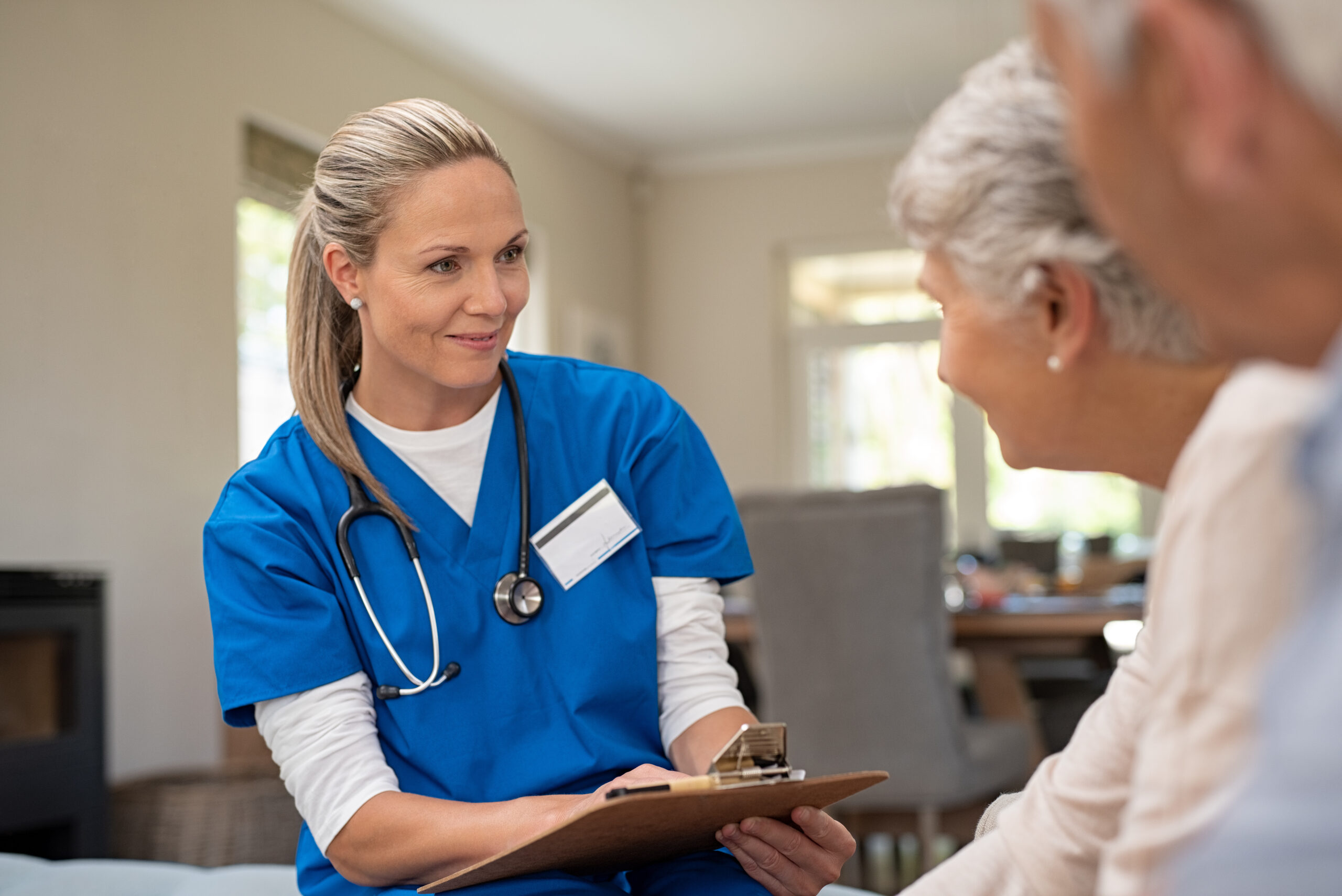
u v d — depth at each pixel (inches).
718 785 39.6
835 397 295.0
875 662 118.3
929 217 28.0
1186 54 15.5
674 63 243.1
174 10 172.4
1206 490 22.5
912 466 289.6
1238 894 13.2
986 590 144.1
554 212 270.5
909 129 282.5
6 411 145.1
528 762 49.5
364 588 50.0
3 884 63.4
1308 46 14.6
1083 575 195.2
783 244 296.2
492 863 39.3
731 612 146.6
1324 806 12.9
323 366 52.4
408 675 49.3
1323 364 18.1
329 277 51.5
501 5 214.7
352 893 48.6
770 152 293.9
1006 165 26.6
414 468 52.2
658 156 299.1
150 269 166.1
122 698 159.3
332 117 204.7
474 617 50.4
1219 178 16.1
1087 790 31.2
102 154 159.9
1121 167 17.3
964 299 28.5
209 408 174.4
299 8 197.5
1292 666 13.8
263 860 134.1
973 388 28.8
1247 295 17.6
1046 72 26.9
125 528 160.6
